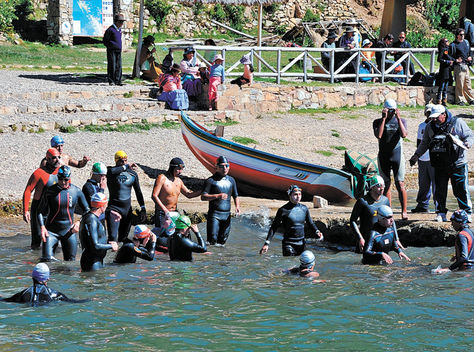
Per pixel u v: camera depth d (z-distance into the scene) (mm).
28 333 10008
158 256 15203
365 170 19609
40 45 43656
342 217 17078
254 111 29812
